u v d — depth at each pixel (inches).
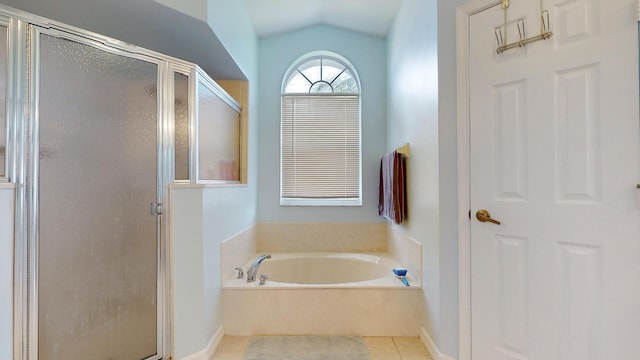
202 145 78.6
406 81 94.9
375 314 81.9
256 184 123.1
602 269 49.9
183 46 83.3
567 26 53.3
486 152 62.2
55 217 54.7
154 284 65.3
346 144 127.0
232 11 90.4
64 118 55.7
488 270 62.0
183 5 68.7
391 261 106.9
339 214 124.6
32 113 52.4
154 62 66.1
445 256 68.4
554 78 54.5
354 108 127.5
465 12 65.0
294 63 127.1
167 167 67.1
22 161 51.3
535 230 56.3
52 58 54.5
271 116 126.0
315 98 127.6
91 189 58.6
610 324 49.2
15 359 50.1
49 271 53.9
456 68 66.4
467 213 64.7
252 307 82.5
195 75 72.4
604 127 49.8
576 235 52.2
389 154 100.9
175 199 66.9
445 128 68.2
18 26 51.3
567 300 53.1
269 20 114.9
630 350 47.8
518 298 58.4
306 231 124.6
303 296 82.4
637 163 47.1
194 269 69.2
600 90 50.1
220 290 81.5
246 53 106.4
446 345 67.8
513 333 58.9
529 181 57.1
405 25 96.0
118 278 61.4
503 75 60.1
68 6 65.3
